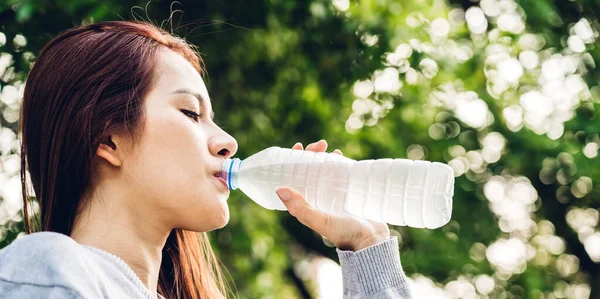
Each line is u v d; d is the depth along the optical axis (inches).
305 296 291.4
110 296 57.9
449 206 88.6
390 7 216.2
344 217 83.0
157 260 69.4
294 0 191.9
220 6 186.2
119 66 68.8
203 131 70.7
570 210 291.3
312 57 209.6
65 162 68.2
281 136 227.3
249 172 88.3
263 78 213.2
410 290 80.7
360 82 229.8
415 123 260.7
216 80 206.2
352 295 79.9
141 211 67.9
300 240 281.1
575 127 254.4
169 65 70.4
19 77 192.4
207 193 69.1
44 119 69.4
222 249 217.2
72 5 170.1
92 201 67.9
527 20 254.8
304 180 87.4
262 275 228.1
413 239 268.2
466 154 271.6
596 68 259.6
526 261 288.8
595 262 293.1
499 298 279.1
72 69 69.1
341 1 205.3
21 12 166.4
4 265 55.2
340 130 241.0
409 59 222.5
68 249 56.4
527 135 260.1
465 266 270.1
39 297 53.2
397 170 88.7
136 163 67.6
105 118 67.4
